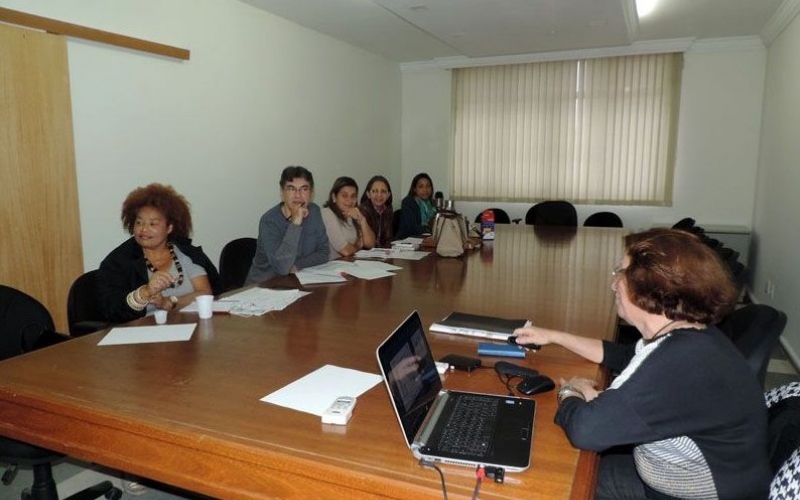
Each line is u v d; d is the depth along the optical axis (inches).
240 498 41.6
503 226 196.1
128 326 71.2
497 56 243.4
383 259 124.5
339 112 224.2
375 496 37.3
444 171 269.0
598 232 176.2
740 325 64.6
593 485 38.1
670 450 44.3
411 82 269.9
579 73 234.5
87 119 125.1
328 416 44.4
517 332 63.7
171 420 45.1
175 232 88.6
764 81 211.2
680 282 43.7
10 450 63.2
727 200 223.0
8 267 110.0
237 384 52.5
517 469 37.3
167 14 143.3
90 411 47.0
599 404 41.2
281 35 187.0
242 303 81.7
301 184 113.1
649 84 225.0
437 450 38.9
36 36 111.8
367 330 70.1
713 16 182.7
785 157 166.2
